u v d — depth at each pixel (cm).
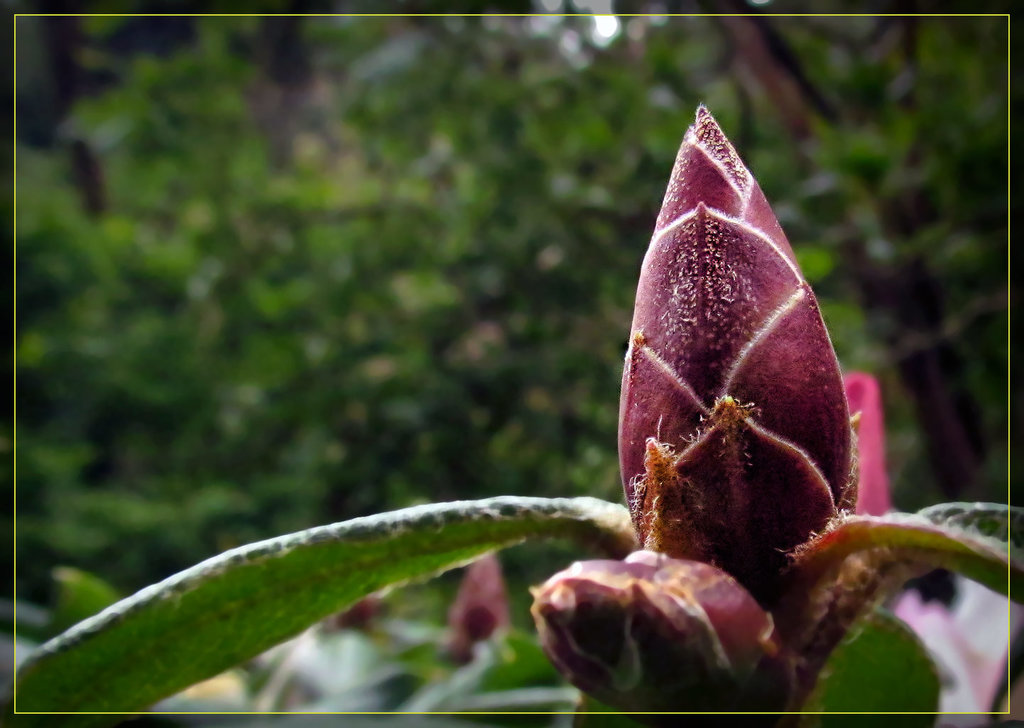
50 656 11
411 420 59
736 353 10
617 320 55
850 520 10
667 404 10
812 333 10
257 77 86
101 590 22
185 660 11
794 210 48
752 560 10
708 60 60
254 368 72
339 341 66
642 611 9
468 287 60
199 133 76
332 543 10
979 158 49
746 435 10
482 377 58
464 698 21
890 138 50
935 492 54
